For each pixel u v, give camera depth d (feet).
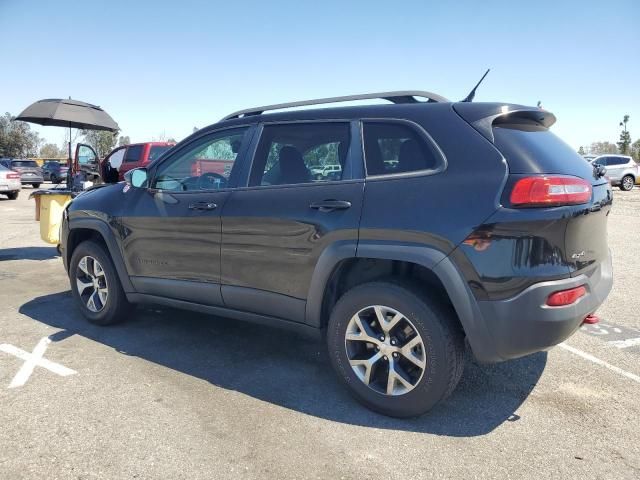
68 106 27.04
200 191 12.84
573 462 8.66
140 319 16.22
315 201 10.68
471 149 9.41
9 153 224.53
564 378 12.03
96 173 30.04
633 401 10.89
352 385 10.45
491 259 8.80
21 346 13.80
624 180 83.25
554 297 8.72
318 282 10.64
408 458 8.74
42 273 23.07
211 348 13.82
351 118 10.98
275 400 10.82
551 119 10.84
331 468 8.44
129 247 14.23
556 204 8.69
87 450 8.88
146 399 10.78
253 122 12.50
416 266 10.10
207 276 12.60
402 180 9.87
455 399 10.95
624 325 15.90
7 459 8.61
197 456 8.73
